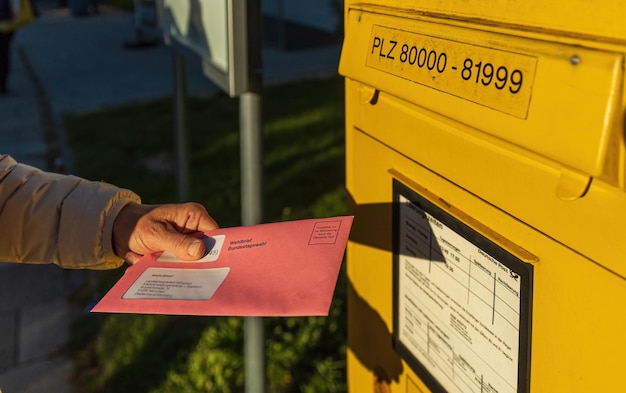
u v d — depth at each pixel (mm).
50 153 5957
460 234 1029
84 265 1394
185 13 2523
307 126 5848
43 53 10727
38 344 3205
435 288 1142
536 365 906
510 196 904
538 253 867
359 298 1474
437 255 1115
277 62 8875
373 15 1151
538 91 760
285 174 4797
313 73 8102
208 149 5430
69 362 3037
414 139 1131
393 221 1243
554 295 849
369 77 1123
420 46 987
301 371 2674
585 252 787
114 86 8148
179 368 2758
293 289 1024
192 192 4520
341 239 1108
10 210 1399
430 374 1206
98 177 5043
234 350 2754
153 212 1344
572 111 715
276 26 9922
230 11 1798
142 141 5852
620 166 681
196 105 6785
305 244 1127
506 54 814
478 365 1054
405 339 1284
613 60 672
